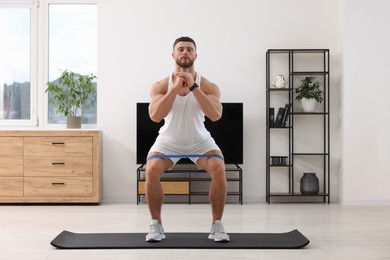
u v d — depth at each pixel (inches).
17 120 253.4
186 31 243.4
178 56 147.9
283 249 140.5
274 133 243.3
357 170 233.6
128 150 243.1
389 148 233.8
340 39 239.6
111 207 224.1
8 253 135.6
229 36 243.3
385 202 232.7
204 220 189.5
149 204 149.1
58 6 254.4
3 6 251.8
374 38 233.3
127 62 243.3
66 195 229.6
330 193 243.0
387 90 233.8
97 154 229.9
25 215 201.6
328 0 244.1
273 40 243.4
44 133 229.0
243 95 243.4
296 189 244.1
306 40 243.9
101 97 242.7
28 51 254.7
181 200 241.6
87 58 254.8
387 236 159.0
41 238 155.9
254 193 243.4
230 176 243.4
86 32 254.7
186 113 146.0
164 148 149.9
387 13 233.3
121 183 243.0
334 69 243.3
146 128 236.8
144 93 243.3
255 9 243.4
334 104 243.1
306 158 244.1
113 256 132.0
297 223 183.2
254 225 179.2
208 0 243.3
